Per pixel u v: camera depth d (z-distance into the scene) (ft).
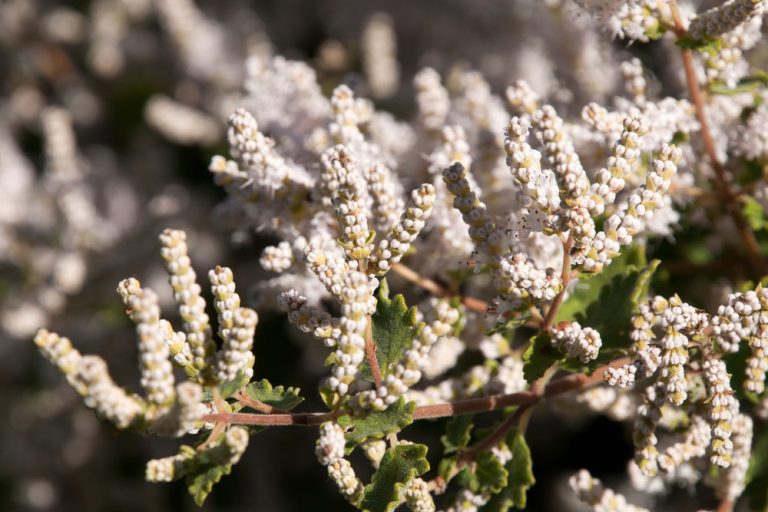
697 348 1.17
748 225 1.31
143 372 1.06
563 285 1.15
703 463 1.26
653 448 1.16
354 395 1.13
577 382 1.20
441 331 1.12
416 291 1.30
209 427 1.14
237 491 1.84
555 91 1.39
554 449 1.61
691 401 1.19
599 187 1.13
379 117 1.38
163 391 1.06
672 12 1.23
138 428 1.07
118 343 1.82
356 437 1.14
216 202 1.85
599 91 1.39
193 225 1.80
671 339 1.13
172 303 1.77
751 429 1.21
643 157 1.26
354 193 1.14
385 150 1.33
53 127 1.87
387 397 1.12
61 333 1.82
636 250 1.25
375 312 1.17
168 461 1.09
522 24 1.57
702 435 1.18
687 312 1.13
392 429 1.13
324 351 1.59
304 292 1.27
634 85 1.27
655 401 1.15
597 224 1.25
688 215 1.33
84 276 1.80
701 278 1.35
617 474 1.58
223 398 1.12
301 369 1.65
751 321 1.13
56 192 1.88
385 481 1.14
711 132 1.29
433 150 1.34
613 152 1.13
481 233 1.15
